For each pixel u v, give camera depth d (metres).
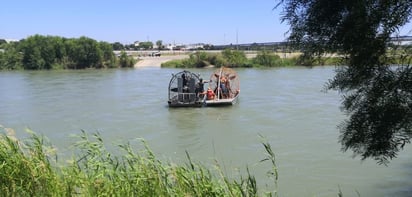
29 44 102.50
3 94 46.78
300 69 78.25
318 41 5.27
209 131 26.17
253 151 20.70
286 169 17.25
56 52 104.38
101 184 5.42
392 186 14.97
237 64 93.88
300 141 22.44
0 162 5.71
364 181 15.57
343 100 6.28
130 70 94.75
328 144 21.52
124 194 5.24
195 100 36.59
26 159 5.80
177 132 26.06
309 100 38.25
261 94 43.62
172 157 19.73
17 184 5.47
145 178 5.50
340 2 4.91
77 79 67.56
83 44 105.50
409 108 5.11
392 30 4.70
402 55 5.01
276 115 31.16
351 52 5.05
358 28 4.73
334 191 14.66
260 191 14.34
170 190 5.56
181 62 104.06
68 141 22.56
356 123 5.66
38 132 26.02
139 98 42.56
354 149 6.23
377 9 4.70
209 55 101.69
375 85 5.21
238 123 28.62
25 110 34.94
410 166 16.94
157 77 69.31
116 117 31.69
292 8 5.34
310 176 16.27
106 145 17.59
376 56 4.95
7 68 101.38
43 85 57.44
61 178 5.72
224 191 5.78
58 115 32.44
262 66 90.62
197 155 20.23
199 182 5.73
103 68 106.38
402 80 5.00
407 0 4.64
